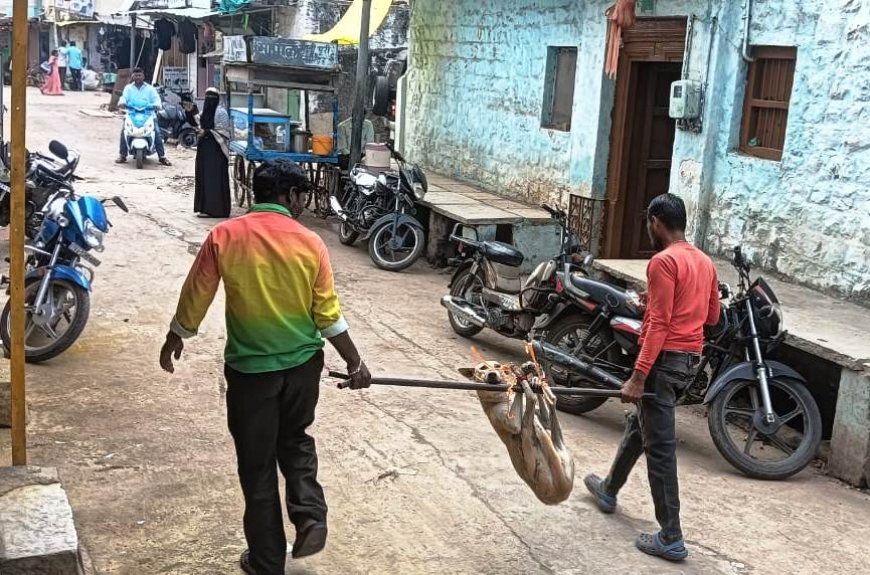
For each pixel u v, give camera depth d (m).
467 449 5.28
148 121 16.42
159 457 4.88
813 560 4.29
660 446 4.16
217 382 6.08
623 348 5.97
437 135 13.07
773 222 7.24
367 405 5.89
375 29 14.50
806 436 5.29
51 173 7.99
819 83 6.79
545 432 3.84
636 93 9.15
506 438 3.90
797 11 6.93
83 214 6.21
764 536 4.50
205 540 4.06
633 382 4.13
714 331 5.55
